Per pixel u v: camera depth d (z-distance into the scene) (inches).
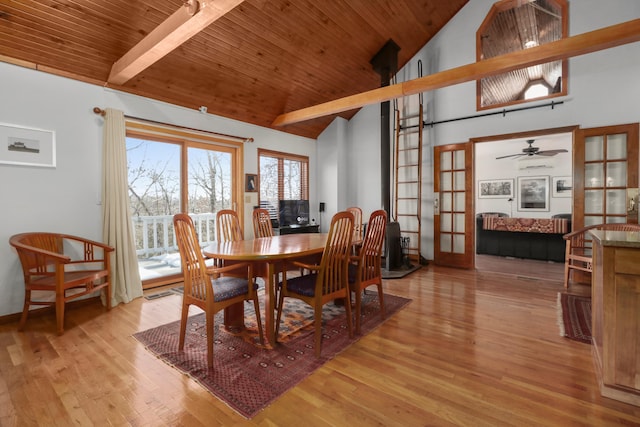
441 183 198.7
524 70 217.6
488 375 73.0
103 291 126.3
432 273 177.3
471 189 185.6
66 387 69.2
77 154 124.9
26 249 97.2
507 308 118.9
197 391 67.7
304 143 236.5
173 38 98.0
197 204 173.5
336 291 89.3
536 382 70.0
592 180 153.1
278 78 169.0
